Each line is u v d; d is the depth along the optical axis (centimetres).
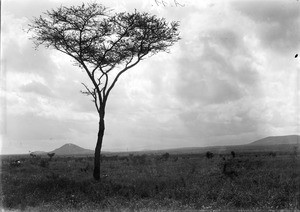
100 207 1177
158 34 2186
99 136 2067
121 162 3859
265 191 1316
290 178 1631
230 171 2025
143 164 3375
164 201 1224
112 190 1493
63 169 2880
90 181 1872
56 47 2216
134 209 1115
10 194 1413
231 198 1259
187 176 1959
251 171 2045
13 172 2517
